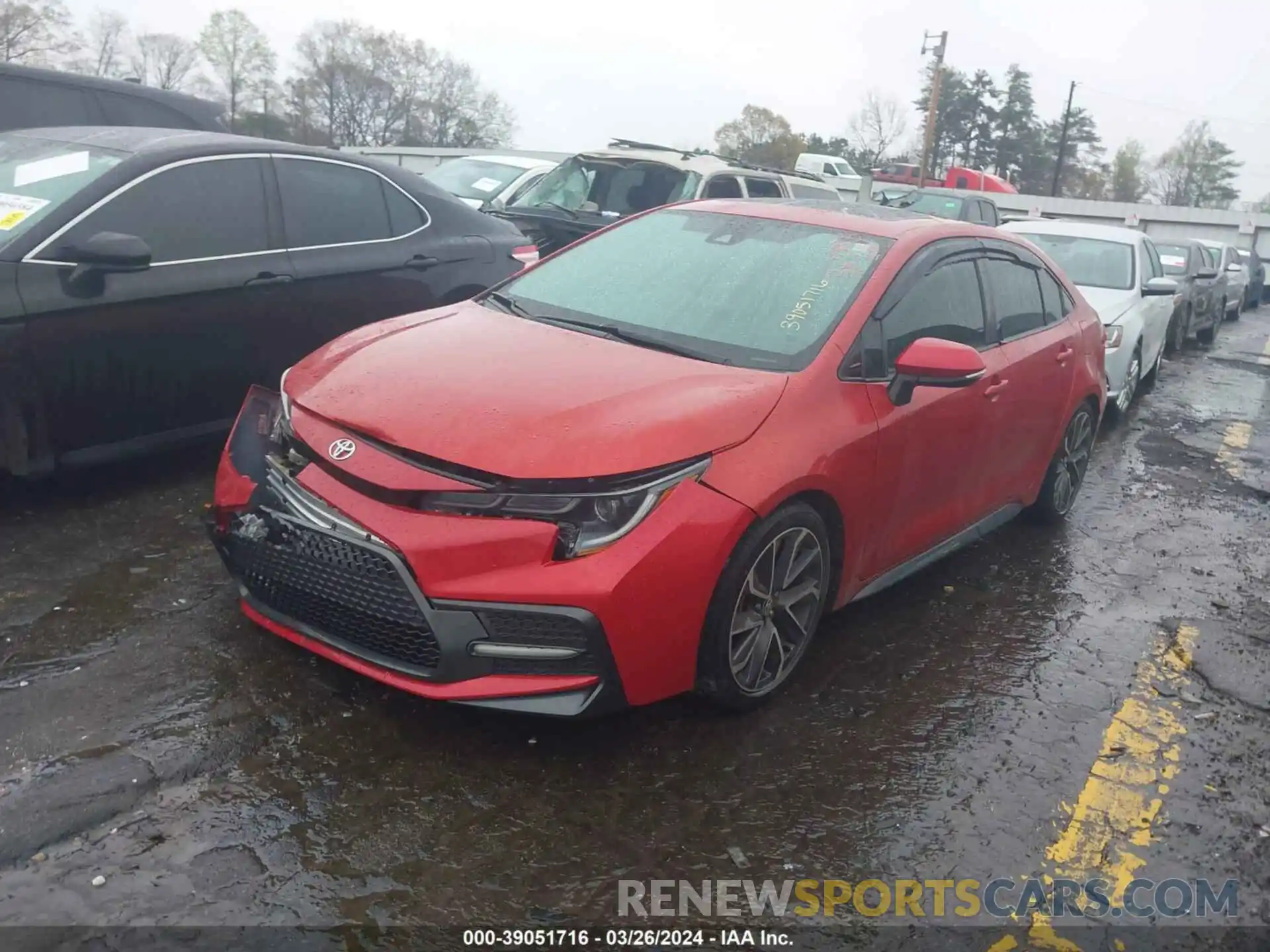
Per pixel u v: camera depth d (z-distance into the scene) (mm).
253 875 2689
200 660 3623
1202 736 3895
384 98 73500
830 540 3809
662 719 3566
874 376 3910
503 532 3023
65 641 3670
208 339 5020
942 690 4020
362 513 3131
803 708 3752
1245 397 11750
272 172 5387
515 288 4523
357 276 5629
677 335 3932
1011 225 11031
